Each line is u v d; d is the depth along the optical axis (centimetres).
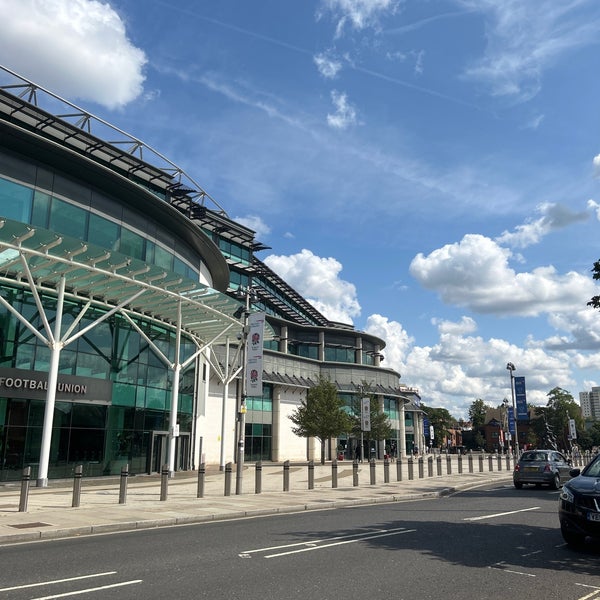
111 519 1188
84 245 1966
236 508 1420
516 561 797
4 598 591
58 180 2383
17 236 1842
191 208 4084
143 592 617
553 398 9606
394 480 2517
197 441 3331
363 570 732
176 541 964
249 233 5191
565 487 926
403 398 6300
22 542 964
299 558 808
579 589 645
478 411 13275
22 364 2175
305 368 5525
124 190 2616
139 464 2662
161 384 2889
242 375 2106
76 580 672
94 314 2503
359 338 6425
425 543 939
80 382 2352
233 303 2717
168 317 2853
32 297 2253
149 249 2852
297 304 6938
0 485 1967
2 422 2070
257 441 4741
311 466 2058
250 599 591
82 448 2356
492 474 3062
